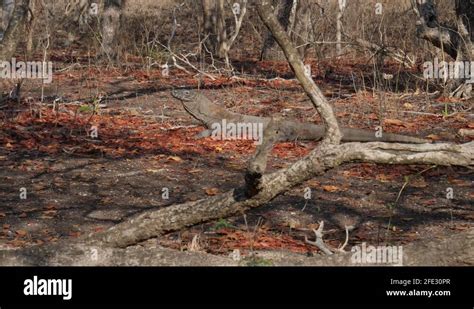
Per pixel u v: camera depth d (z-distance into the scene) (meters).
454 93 12.72
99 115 11.39
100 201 7.88
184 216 4.75
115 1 16.48
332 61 16.75
